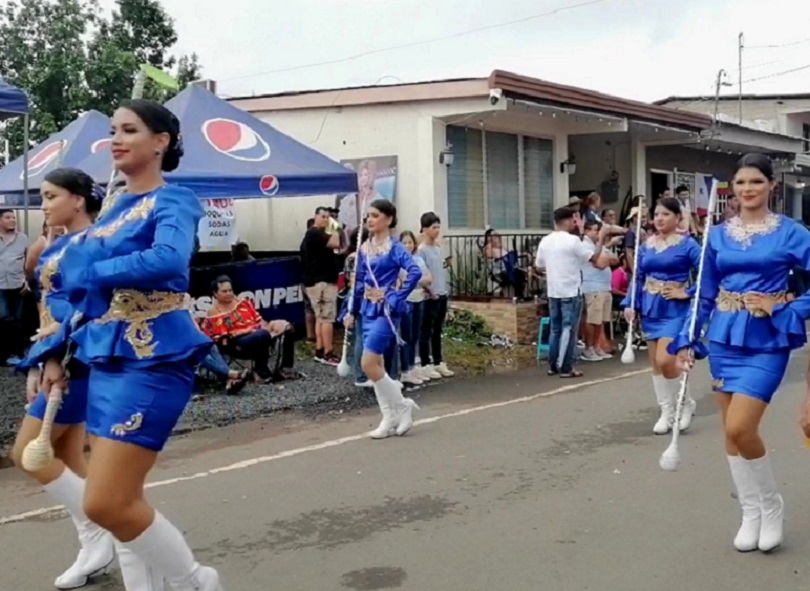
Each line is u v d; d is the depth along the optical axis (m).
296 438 8.75
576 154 20.69
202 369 10.96
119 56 24.03
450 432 8.84
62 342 4.22
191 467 7.75
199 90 13.91
